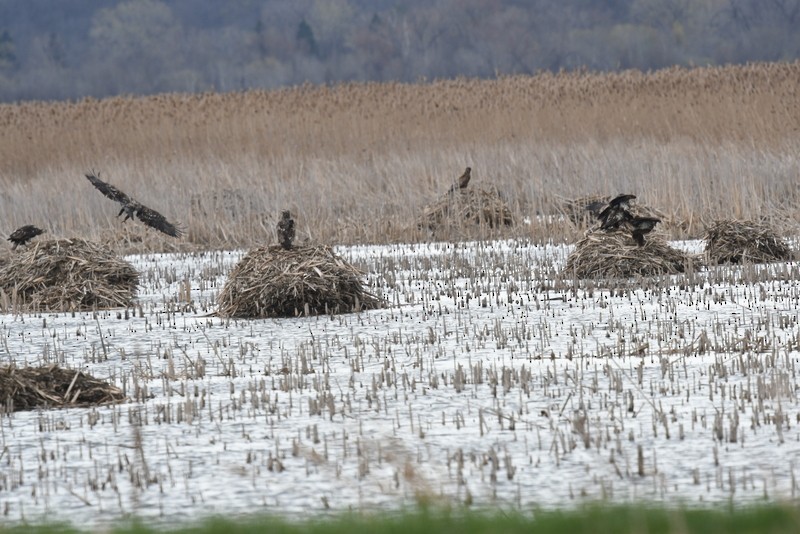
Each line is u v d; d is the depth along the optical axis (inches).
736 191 3676.2
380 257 3208.7
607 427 1310.3
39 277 2603.3
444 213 3757.4
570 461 1208.2
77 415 1509.6
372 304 2401.6
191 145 5492.1
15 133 5876.0
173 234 2180.1
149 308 2522.1
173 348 2050.9
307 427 1343.5
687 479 1128.8
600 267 2677.2
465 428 1369.3
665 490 1085.8
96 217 4170.8
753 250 2854.3
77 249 2659.9
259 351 1984.5
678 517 869.2
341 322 2234.3
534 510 970.1
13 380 1594.5
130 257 3572.8
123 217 4101.9
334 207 4197.8
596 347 1904.5
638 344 1895.9
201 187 4350.4
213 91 7229.3
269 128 5620.1
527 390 1560.0
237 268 2394.2
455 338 2037.4
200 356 1894.7
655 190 3833.7
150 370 1786.4
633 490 1091.9
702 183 3838.6
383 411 1475.1
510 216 3789.4
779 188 3912.4
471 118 5703.7
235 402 1553.9
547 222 3703.3
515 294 2492.6
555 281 2571.4
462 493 1096.8
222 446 1317.7
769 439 1268.5
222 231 3828.7
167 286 2896.2
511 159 4441.4
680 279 2568.9
